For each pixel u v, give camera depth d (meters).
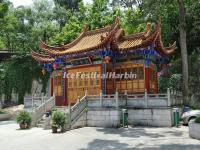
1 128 24.59
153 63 27.33
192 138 16.98
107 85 26.03
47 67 31.27
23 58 45.25
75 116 22.08
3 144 17.19
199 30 36.69
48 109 26.42
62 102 28.61
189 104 27.36
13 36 47.75
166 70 38.25
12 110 38.44
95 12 44.78
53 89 30.67
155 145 15.21
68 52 26.69
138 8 33.72
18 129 23.38
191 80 34.44
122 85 26.16
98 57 25.83
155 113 22.30
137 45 24.36
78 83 27.38
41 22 50.53
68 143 16.53
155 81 27.73
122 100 23.27
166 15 36.44
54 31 48.28
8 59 46.12
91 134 19.16
